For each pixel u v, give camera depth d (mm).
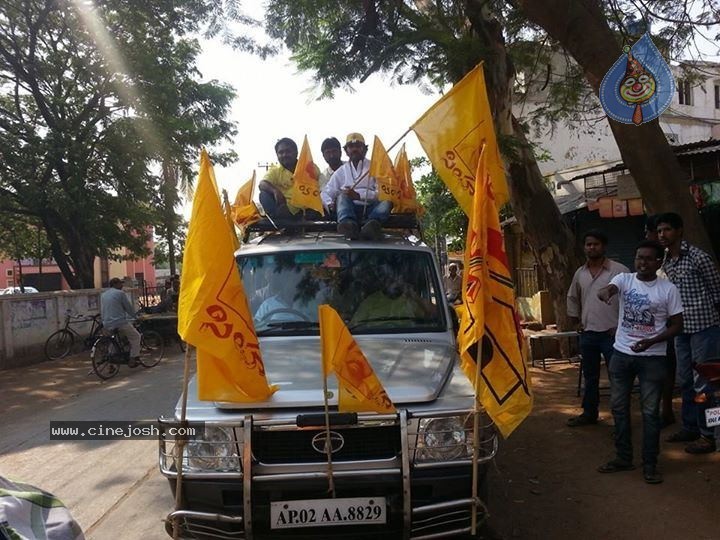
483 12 8320
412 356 3820
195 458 3174
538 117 12312
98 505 4676
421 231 5098
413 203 5070
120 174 17016
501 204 4004
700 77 10016
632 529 3844
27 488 2160
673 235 4934
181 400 3227
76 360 13000
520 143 8453
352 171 5434
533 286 16203
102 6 15633
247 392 3164
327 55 9008
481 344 3184
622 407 4676
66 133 16203
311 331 4238
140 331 12227
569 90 11109
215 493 3129
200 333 3059
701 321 4863
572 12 6320
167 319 15289
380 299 4441
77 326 14734
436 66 8289
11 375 11266
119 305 10703
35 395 9328
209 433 3182
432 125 4051
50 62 16609
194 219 3141
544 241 9125
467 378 3582
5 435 6965
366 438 3211
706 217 9352
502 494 4496
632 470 4730
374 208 4891
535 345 9219
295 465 3145
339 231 4750
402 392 3311
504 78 8375
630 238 12070
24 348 12578
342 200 4812
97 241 18453
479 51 7887
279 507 3086
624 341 4566
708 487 4328
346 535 3158
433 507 3090
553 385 7832
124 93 16391
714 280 4852
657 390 4441
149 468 5496
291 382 3436
